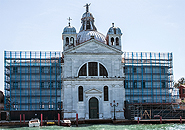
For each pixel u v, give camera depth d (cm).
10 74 9138
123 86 9088
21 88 9169
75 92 8862
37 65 9350
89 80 8919
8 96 9388
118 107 8919
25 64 9281
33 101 9188
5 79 9350
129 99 9431
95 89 8888
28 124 8112
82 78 8875
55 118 9025
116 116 8862
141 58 9625
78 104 8831
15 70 9244
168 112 8762
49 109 9175
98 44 9094
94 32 10425
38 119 8300
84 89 8900
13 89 9212
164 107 9031
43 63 9388
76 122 7956
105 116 8850
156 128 7175
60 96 9256
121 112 8894
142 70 9569
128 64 9550
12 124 8162
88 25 10831
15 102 9012
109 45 9275
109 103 8925
